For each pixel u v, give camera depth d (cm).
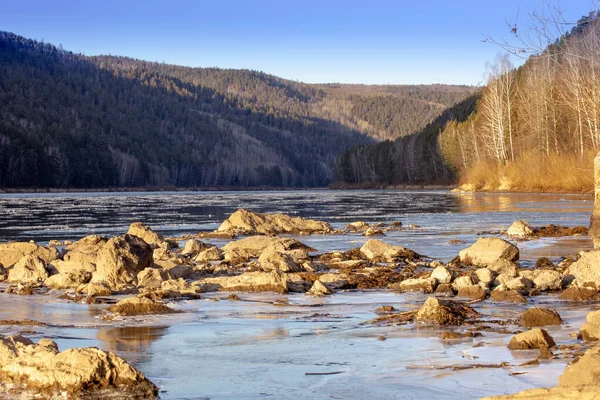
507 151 9831
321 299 1548
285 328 1216
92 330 1211
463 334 1112
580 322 1190
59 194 12388
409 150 16250
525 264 2067
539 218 3962
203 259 2355
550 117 8512
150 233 2831
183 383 866
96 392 826
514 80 10369
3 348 891
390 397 782
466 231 3294
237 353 1023
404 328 1187
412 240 2909
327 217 4672
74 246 2341
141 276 1784
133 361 983
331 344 1074
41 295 1658
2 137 14412
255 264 2094
